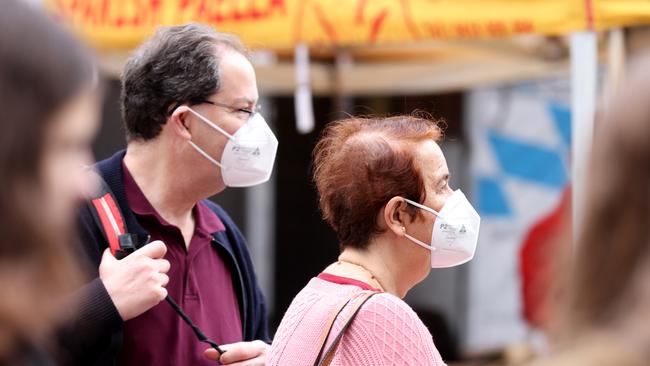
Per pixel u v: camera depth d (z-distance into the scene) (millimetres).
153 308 3691
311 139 10641
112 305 3389
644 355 1489
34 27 1516
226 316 3961
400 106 10219
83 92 1570
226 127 3814
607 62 5988
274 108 10570
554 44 9086
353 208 3430
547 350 1646
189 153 3809
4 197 1464
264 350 3721
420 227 3459
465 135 10203
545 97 10016
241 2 5980
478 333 10242
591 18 5391
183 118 3803
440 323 10398
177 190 3832
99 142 8672
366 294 3229
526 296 9797
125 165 3855
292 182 10734
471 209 3555
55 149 1530
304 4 5840
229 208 10578
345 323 3158
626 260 1516
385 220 3408
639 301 1507
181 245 3842
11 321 1509
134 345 3643
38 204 1491
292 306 3430
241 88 3854
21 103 1477
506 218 10148
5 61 1475
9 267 1495
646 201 1501
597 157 1553
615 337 1516
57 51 1530
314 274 10836
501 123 10141
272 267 10781
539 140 10086
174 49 3814
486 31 5574
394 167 3400
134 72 3844
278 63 9820
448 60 9742
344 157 3479
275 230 10758
